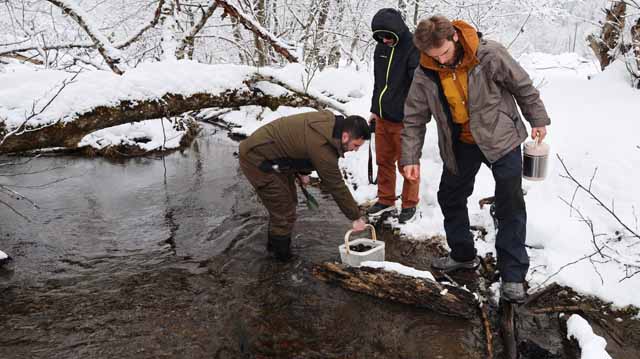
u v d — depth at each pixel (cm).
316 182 573
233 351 296
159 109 547
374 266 348
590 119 493
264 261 398
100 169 662
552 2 836
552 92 614
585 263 349
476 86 284
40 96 491
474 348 294
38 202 538
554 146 461
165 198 545
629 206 373
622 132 447
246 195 548
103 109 514
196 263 398
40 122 480
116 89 522
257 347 299
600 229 369
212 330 314
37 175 638
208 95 574
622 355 280
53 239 445
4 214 502
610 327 300
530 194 420
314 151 342
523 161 315
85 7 941
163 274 382
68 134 500
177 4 748
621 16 586
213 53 1103
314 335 309
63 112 493
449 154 317
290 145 353
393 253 404
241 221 476
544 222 384
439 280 360
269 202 379
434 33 266
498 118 290
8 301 346
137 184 595
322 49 956
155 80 543
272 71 607
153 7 905
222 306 339
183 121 812
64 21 848
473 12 859
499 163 296
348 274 355
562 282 342
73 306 341
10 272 387
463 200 344
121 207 520
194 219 485
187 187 580
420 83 305
